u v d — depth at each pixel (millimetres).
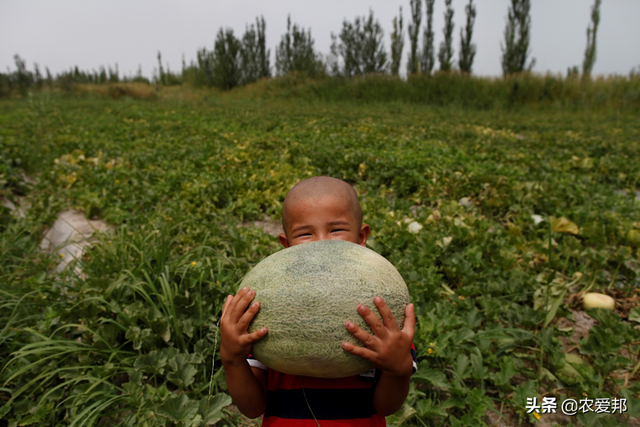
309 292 1288
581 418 2439
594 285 4090
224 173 7070
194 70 45875
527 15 30109
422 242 4262
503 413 2617
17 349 2859
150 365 2660
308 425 1437
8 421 2379
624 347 3258
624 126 16391
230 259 3768
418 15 34438
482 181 6551
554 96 23906
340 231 1610
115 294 3225
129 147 9914
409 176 6961
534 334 3021
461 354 2789
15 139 9789
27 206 5961
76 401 2377
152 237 4078
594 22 33281
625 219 5195
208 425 2465
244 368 1413
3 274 3633
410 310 1344
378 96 26875
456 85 25828
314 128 13344
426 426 2377
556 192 6246
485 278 3807
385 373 1329
